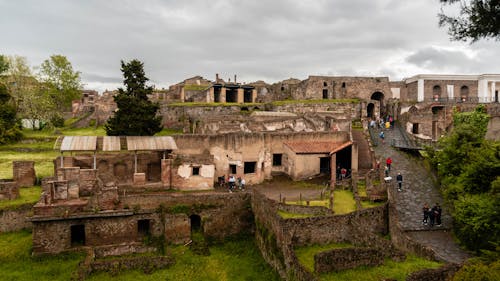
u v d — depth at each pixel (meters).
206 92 68.94
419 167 38.75
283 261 24.75
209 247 31.27
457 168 30.00
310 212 29.16
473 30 16.12
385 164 39.41
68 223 28.69
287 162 41.78
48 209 28.44
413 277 17.66
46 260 27.69
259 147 41.06
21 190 34.62
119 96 45.53
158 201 31.91
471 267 15.64
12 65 61.97
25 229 30.73
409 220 28.72
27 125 66.62
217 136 39.81
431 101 62.88
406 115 56.66
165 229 31.16
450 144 32.22
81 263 26.42
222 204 32.97
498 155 25.23
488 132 44.59
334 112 59.62
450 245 24.94
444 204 30.38
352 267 20.25
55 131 59.16
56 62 71.88
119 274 26.22
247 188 37.97
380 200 31.73
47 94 66.38
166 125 61.66
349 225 27.14
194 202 32.50
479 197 23.72
